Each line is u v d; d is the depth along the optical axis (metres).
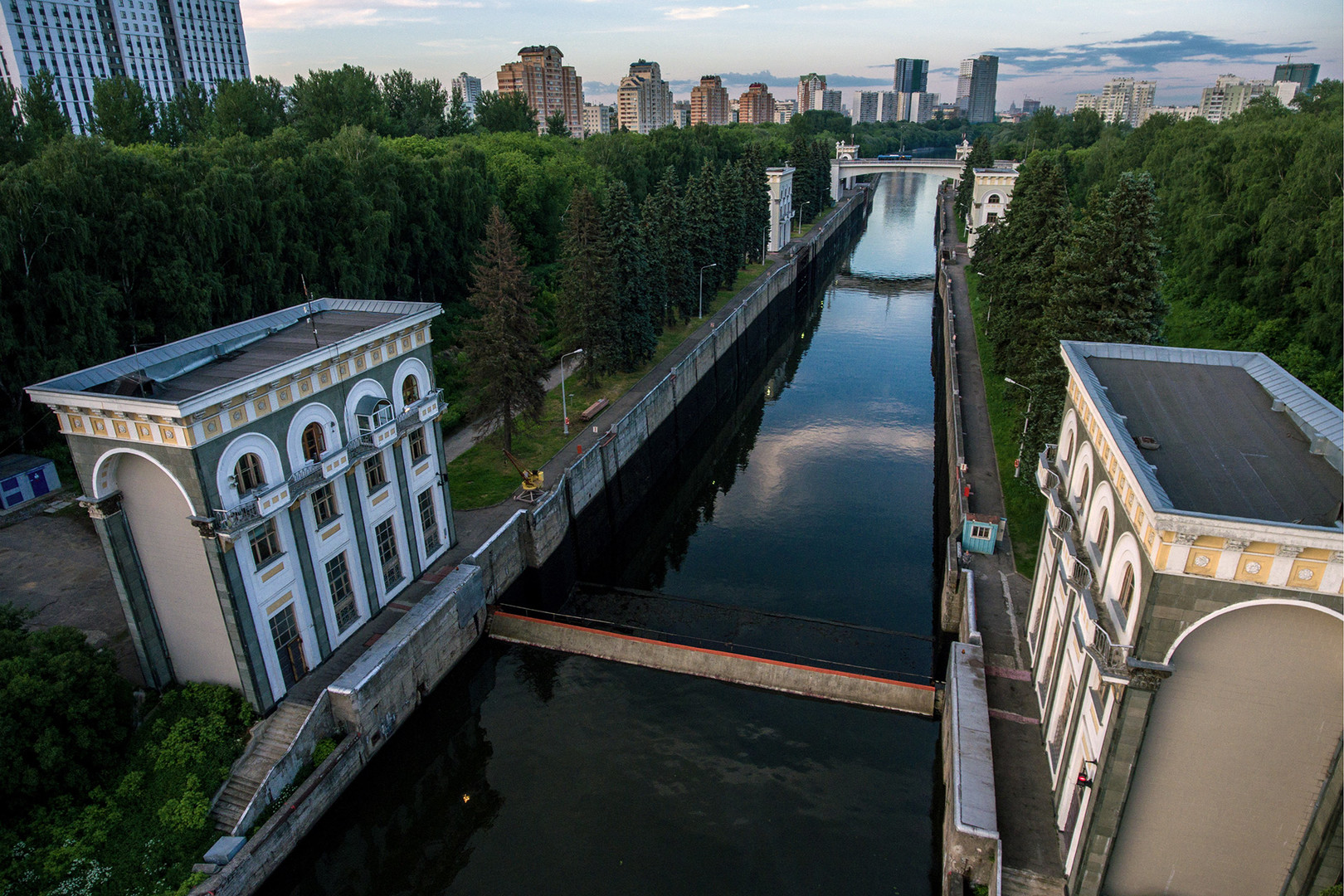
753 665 36.03
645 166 121.56
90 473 27.91
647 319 68.31
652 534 54.25
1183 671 19.12
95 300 43.72
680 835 28.55
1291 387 25.28
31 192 41.69
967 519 40.16
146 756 27.97
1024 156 166.50
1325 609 17.30
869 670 36.66
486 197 79.19
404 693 33.34
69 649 27.27
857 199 187.62
